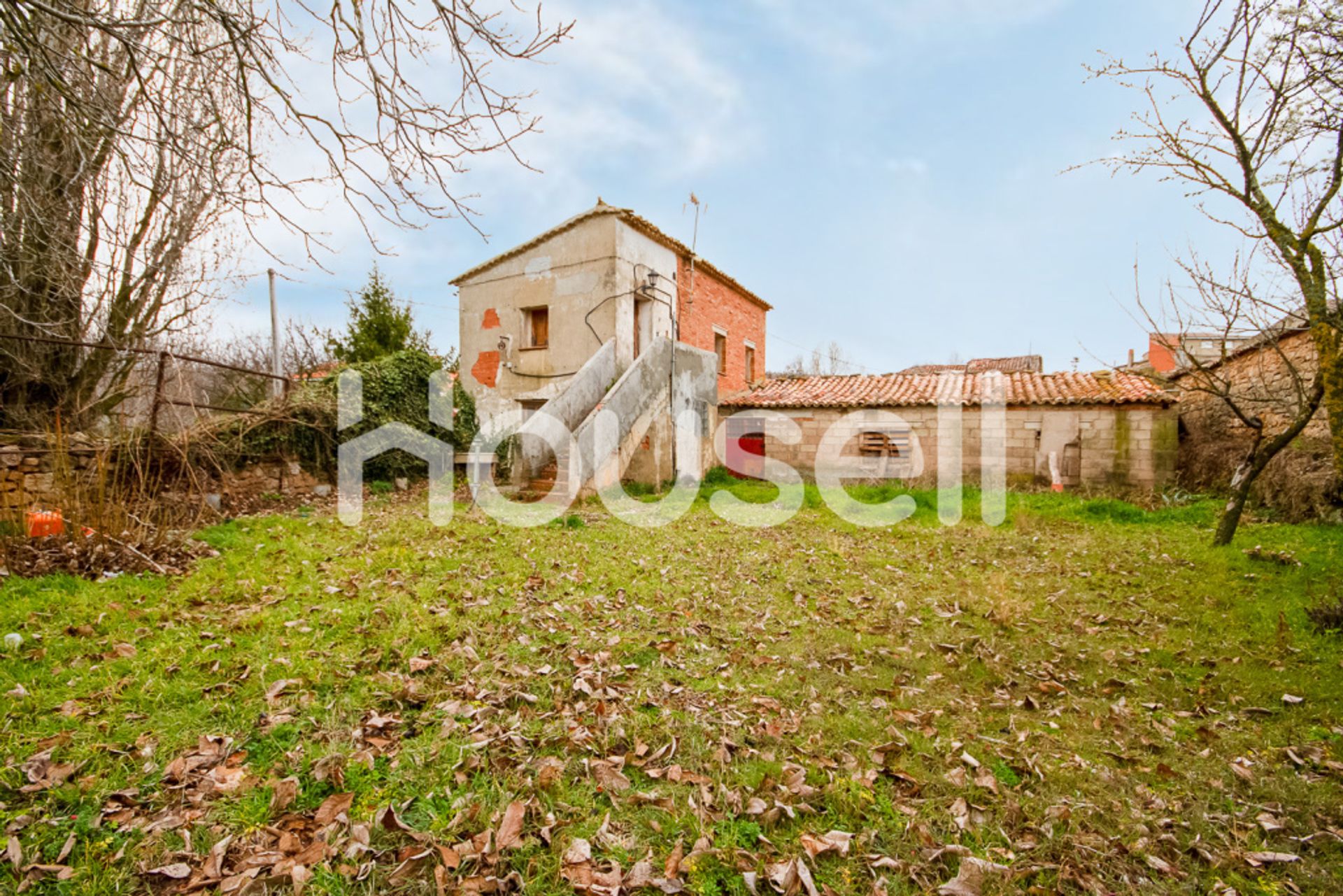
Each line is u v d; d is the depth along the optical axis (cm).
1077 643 411
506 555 593
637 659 367
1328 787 252
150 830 206
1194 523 820
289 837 205
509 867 201
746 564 607
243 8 291
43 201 547
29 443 628
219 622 384
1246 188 508
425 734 271
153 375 834
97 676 304
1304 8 434
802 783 248
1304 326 538
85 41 389
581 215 1217
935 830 227
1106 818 235
